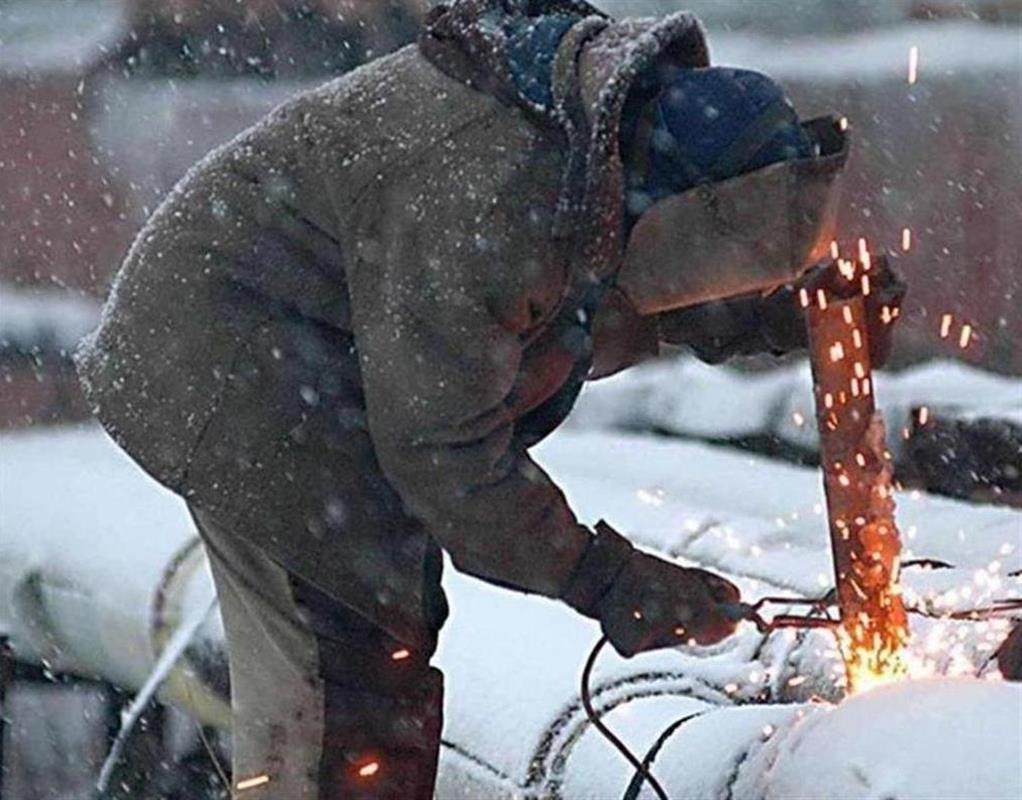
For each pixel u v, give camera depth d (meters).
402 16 35.38
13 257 35.34
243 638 11.03
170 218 10.94
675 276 9.86
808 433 20.78
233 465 10.52
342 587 10.59
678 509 16.03
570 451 19.78
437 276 9.67
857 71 34.91
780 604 11.34
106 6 35.81
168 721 20.38
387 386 9.80
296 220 10.51
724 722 10.45
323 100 10.59
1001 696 8.63
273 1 35.22
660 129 9.75
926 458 17.88
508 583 10.14
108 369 10.86
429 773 11.12
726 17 36.56
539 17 10.48
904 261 34.12
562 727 11.99
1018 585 12.24
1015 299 33.56
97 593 18.12
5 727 20.08
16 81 35.50
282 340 10.53
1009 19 34.94
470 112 9.95
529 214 9.62
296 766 10.88
